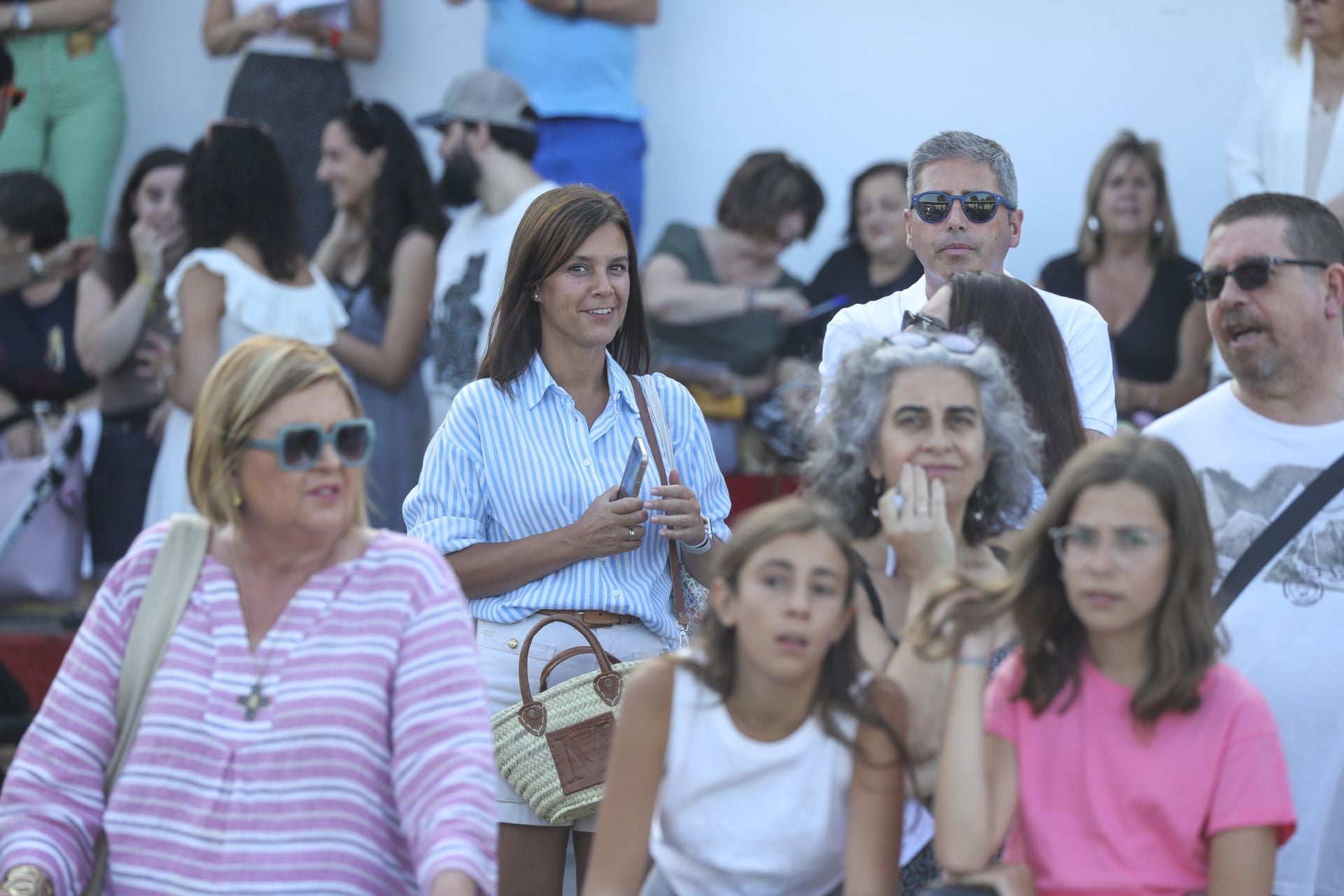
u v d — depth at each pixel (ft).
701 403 82.64
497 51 90.33
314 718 38.27
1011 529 43.68
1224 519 48.34
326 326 79.30
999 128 91.30
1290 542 47.32
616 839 38.52
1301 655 46.70
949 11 91.35
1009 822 38.14
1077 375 54.03
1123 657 37.86
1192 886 37.17
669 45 93.30
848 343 57.77
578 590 51.55
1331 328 47.65
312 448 38.47
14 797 39.19
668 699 38.42
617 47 89.66
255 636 39.45
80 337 84.28
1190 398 81.46
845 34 92.38
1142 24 89.66
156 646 39.34
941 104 91.81
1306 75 81.10
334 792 38.14
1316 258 47.24
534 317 53.42
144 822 38.58
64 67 92.63
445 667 38.83
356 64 94.94
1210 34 89.10
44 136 93.45
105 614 40.06
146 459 83.05
